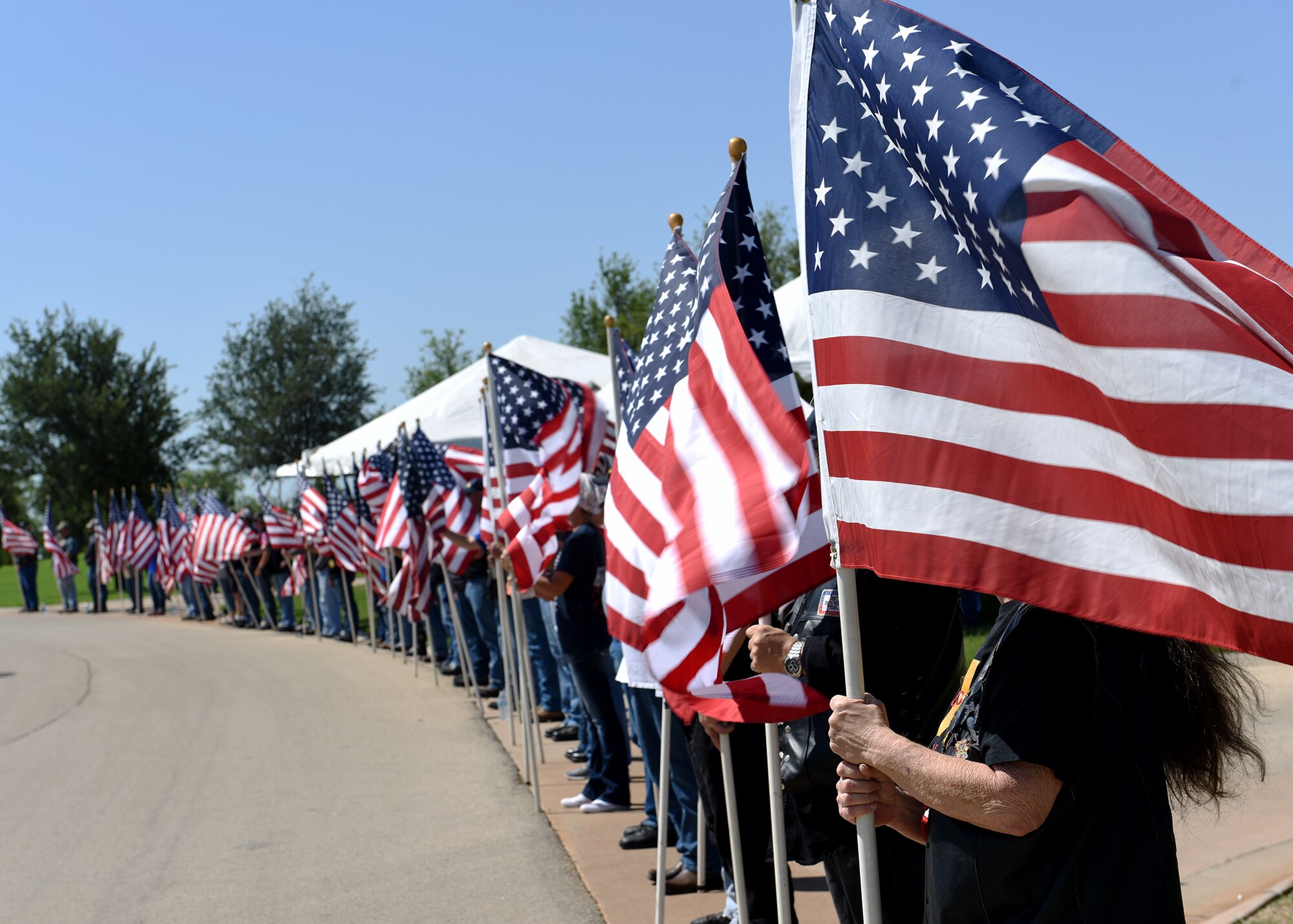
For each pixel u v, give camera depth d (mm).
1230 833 5117
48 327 40219
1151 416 1989
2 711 11836
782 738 3371
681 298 4230
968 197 2203
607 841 6051
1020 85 2322
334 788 7672
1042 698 1990
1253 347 1948
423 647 14820
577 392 7898
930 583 2158
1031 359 2160
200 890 5629
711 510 3398
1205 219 2174
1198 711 2131
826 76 2506
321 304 37250
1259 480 1890
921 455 2225
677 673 3430
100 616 25891
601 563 6566
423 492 11023
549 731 9211
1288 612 1835
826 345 2385
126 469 39375
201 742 9547
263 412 35406
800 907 4805
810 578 3188
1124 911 1956
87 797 7781
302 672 13719
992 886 2023
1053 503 2088
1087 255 2062
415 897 5355
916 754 2107
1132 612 1966
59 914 5363
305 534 16969
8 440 39156
